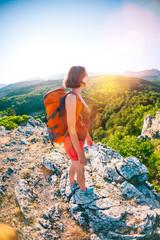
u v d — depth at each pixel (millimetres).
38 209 2926
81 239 2375
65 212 2859
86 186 3119
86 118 1979
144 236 2322
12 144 5891
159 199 3227
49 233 2434
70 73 1763
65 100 1720
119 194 3027
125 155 8672
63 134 1941
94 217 2607
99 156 4090
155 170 7531
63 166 3973
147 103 78938
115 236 2342
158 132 19125
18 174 3951
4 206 3049
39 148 5531
